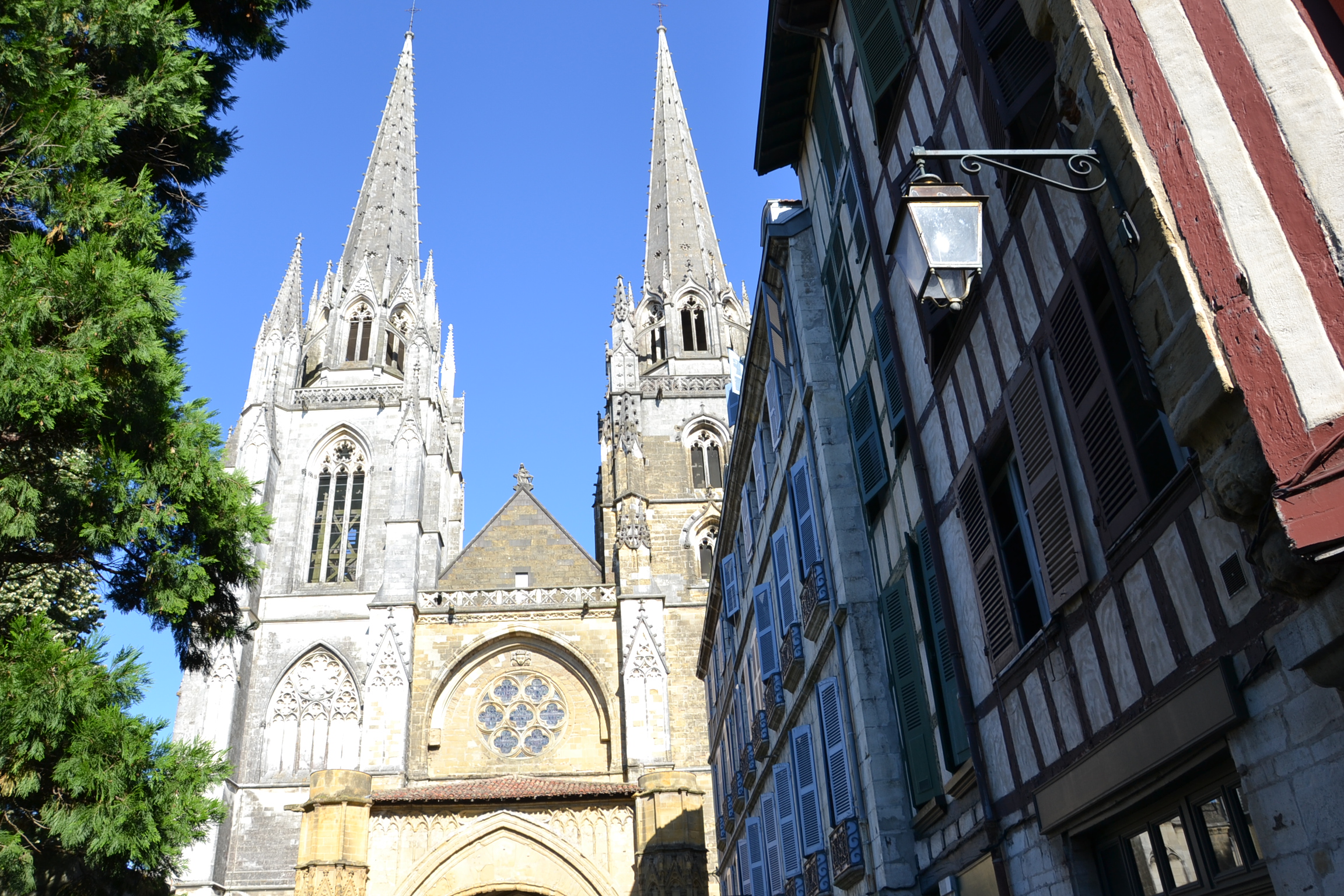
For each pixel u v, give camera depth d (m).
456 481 76.88
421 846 33.44
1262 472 6.09
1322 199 6.48
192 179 14.60
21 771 9.96
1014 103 10.34
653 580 60.28
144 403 11.71
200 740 11.29
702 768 55.16
